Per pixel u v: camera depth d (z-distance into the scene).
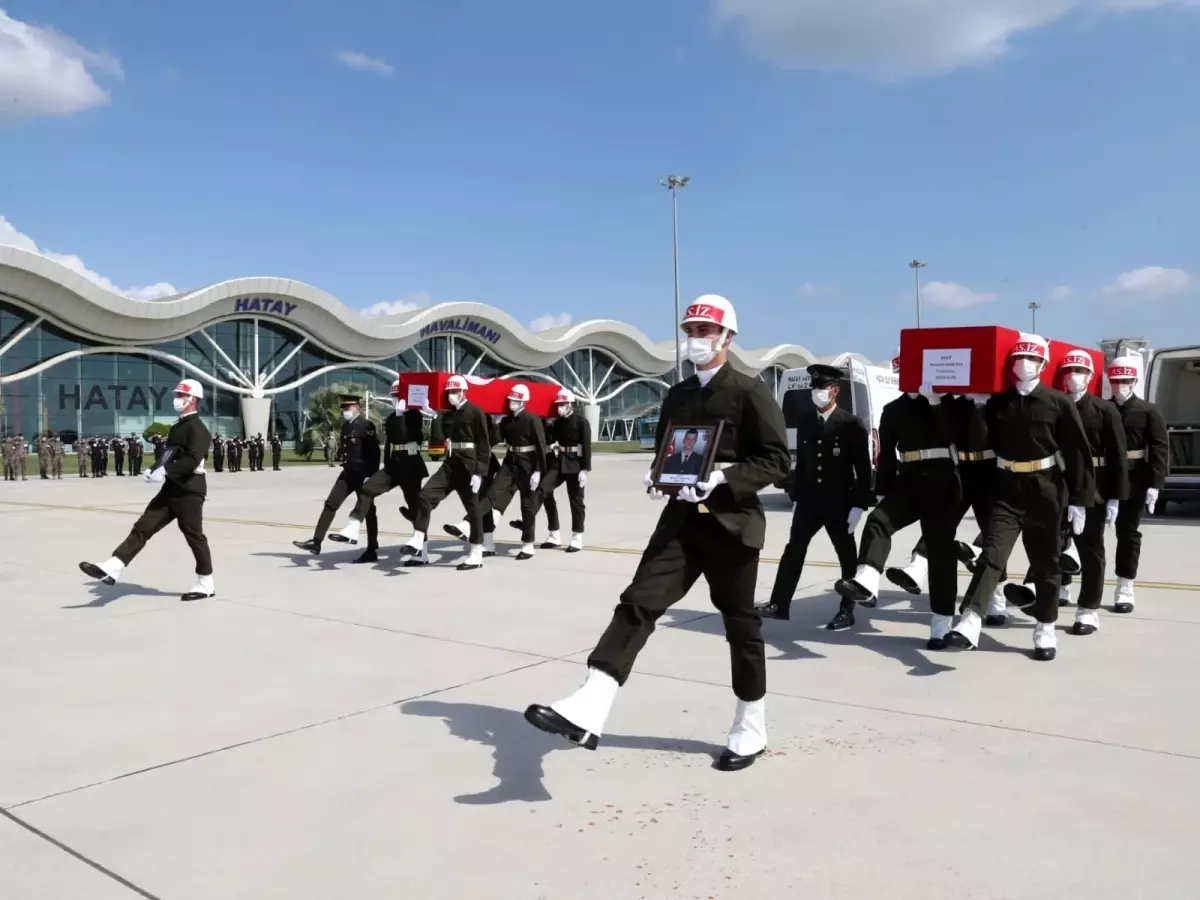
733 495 3.62
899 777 3.63
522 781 3.65
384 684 5.01
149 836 3.18
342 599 7.50
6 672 5.30
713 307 3.79
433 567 9.23
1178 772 3.65
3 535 12.27
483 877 2.87
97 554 10.30
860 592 5.63
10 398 44.44
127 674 5.24
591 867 2.92
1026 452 5.44
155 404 49.31
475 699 4.73
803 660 5.52
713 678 5.09
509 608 7.09
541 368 68.00
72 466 40.38
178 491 7.44
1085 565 6.15
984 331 5.55
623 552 10.37
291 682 5.06
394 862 2.97
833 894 2.73
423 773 3.74
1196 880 2.78
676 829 3.20
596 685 3.45
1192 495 13.44
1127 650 5.69
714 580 3.77
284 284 50.97
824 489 6.51
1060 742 4.01
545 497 10.27
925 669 5.30
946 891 2.73
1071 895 2.70
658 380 79.44
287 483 26.62
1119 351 17.28
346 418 9.59
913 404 5.89
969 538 11.68
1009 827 3.17
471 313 60.12
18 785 3.64
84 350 46.34
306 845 3.10
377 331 55.88
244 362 52.53
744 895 2.73
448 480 9.05
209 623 6.60
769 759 3.85
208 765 3.84
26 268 41.94
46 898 2.76
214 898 2.76
